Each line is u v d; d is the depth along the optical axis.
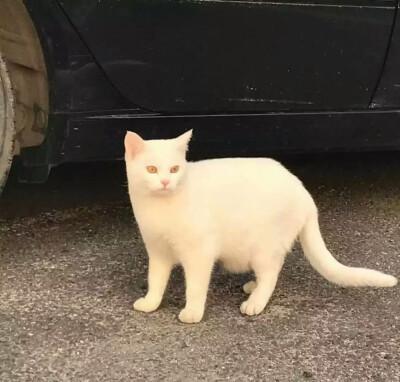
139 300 1.31
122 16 1.44
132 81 1.49
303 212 1.31
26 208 1.84
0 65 1.41
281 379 1.10
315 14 1.55
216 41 1.50
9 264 1.49
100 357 1.15
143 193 1.19
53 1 1.40
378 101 1.69
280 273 1.49
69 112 1.48
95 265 1.50
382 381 1.11
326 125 1.67
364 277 1.30
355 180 2.17
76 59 1.45
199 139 1.58
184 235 1.20
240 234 1.25
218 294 1.38
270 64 1.56
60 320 1.26
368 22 1.60
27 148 1.55
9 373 1.09
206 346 1.19
